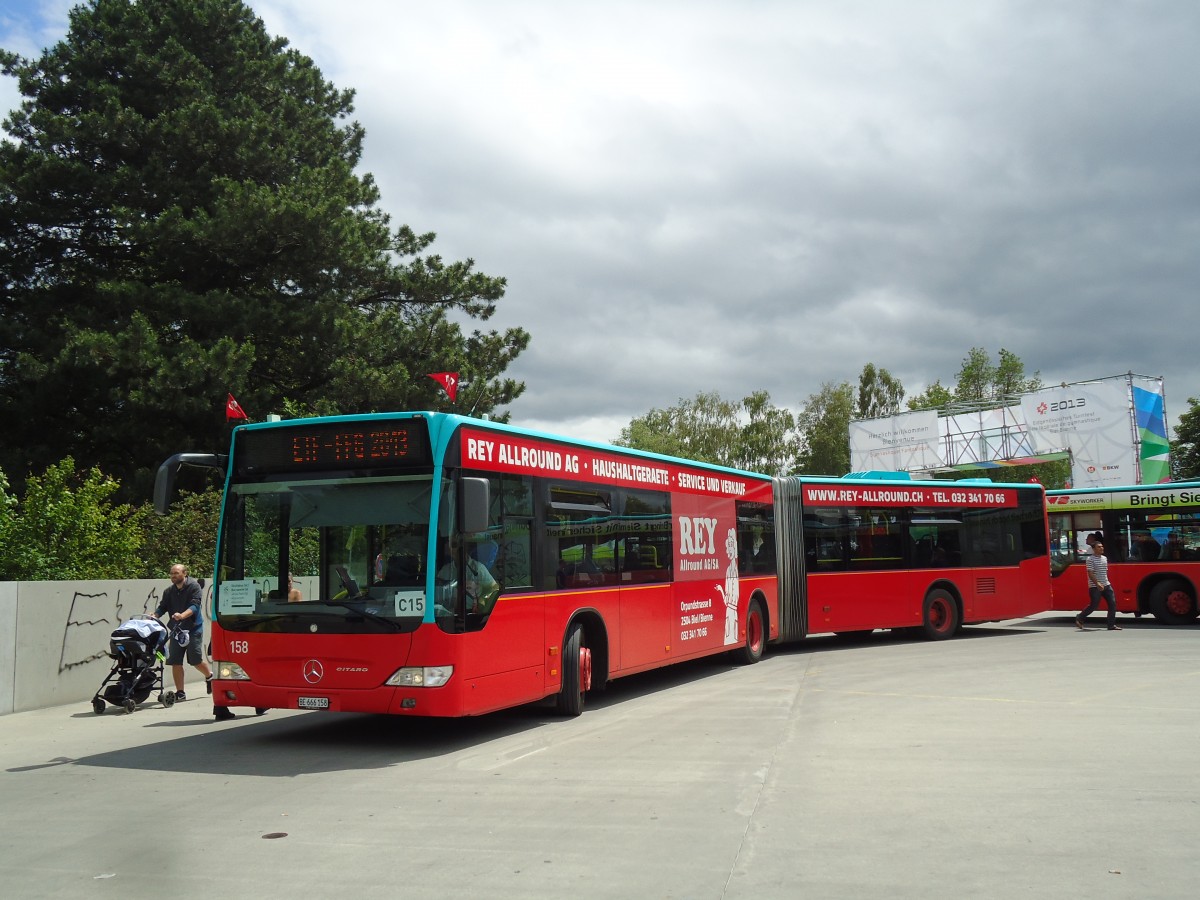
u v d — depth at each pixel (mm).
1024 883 5484
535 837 6609
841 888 5453
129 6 31297
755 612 18000
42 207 28438
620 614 13102
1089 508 24516
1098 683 13797
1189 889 5355
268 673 10000
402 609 9594
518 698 10695
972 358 61500
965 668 15930
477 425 10391
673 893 5422
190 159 29312
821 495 19969
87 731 11695
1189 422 64250
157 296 27469
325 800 7867
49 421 29156
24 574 16375
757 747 9703
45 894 5625
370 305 33688
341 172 32656
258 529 10320
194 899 5465
